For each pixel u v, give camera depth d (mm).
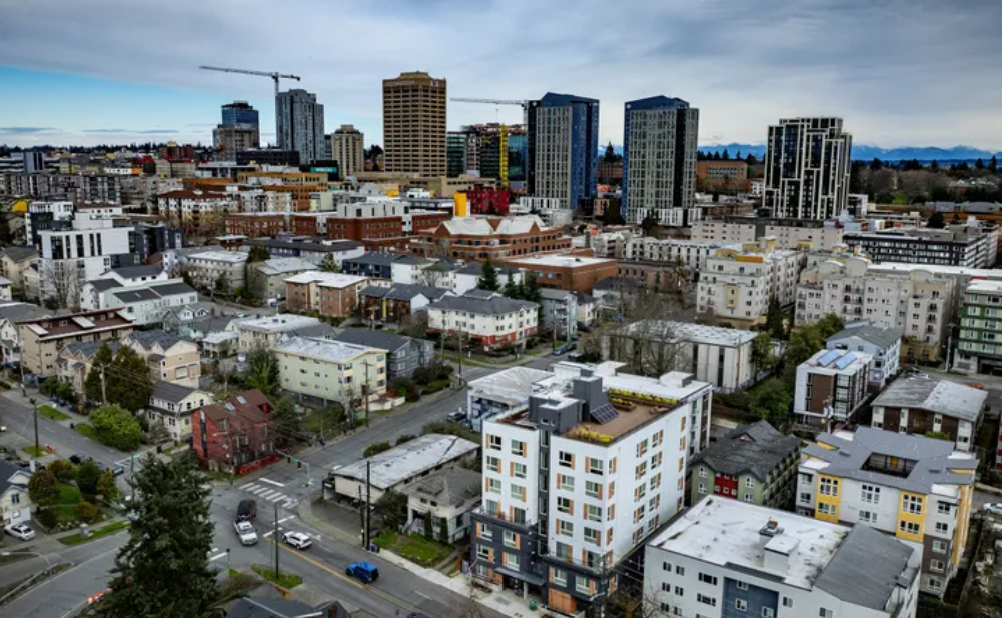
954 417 117812
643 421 88312
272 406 121375
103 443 120875
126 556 76938
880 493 86250
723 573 73875
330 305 198125
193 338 160500
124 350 129750
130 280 199000
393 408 138625
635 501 85000
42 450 118000
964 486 86375
